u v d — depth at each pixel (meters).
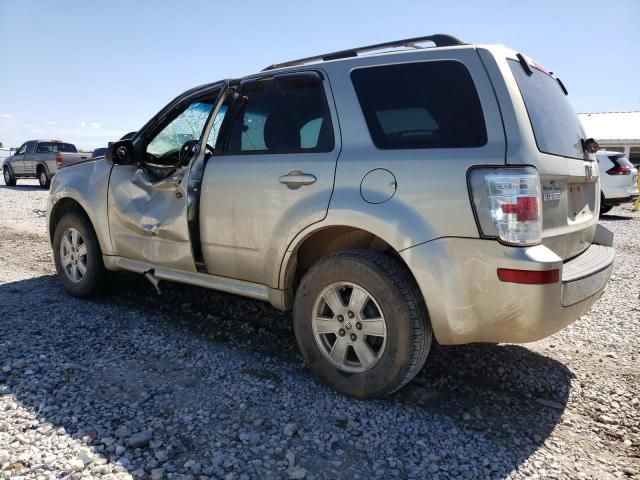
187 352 3.58
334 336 3.14
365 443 2.54
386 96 2.99
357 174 2.92
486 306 2.57
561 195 2.93
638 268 6.56
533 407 3.01
